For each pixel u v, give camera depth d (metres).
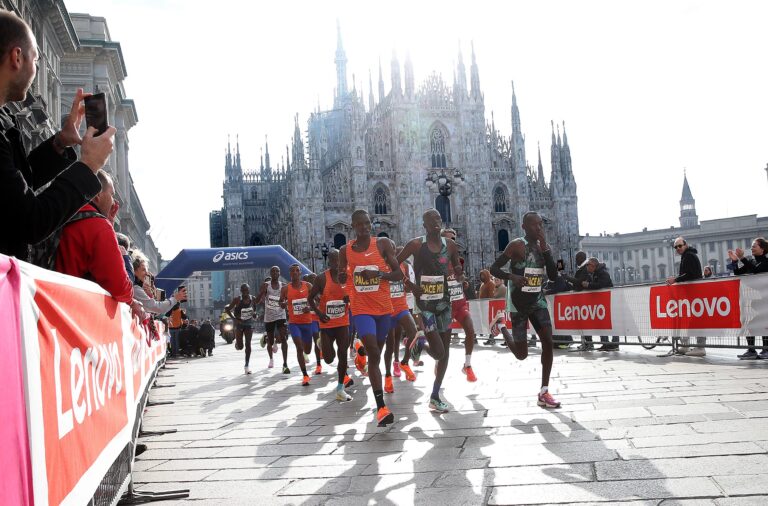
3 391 2.24
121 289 4.71
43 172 4.24
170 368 22.77
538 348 19.84
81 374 3.45
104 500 4.20
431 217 9.08
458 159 90.06
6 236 3.09
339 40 140.62
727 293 13.23
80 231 4.59
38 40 33.69
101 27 52.00
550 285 20.34
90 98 3.86
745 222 145.00
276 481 5.86
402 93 87.75
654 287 15.01
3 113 3.50
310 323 14.85
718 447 5.72
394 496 5.08
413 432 7.66
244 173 127.31
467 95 90.25
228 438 8.22
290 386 14.36
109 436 4.17
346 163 87.50
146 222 96.06
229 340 39.72
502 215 90.62
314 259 82.00
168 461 7.04
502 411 8.59
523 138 91.69
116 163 60.25
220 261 33.75
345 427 8.42
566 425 7.28
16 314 2.46
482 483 5.23
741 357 13.32
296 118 84.12
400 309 10.46
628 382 10.38
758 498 4.36
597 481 5.02
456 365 15.77
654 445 5.99
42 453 2.65
